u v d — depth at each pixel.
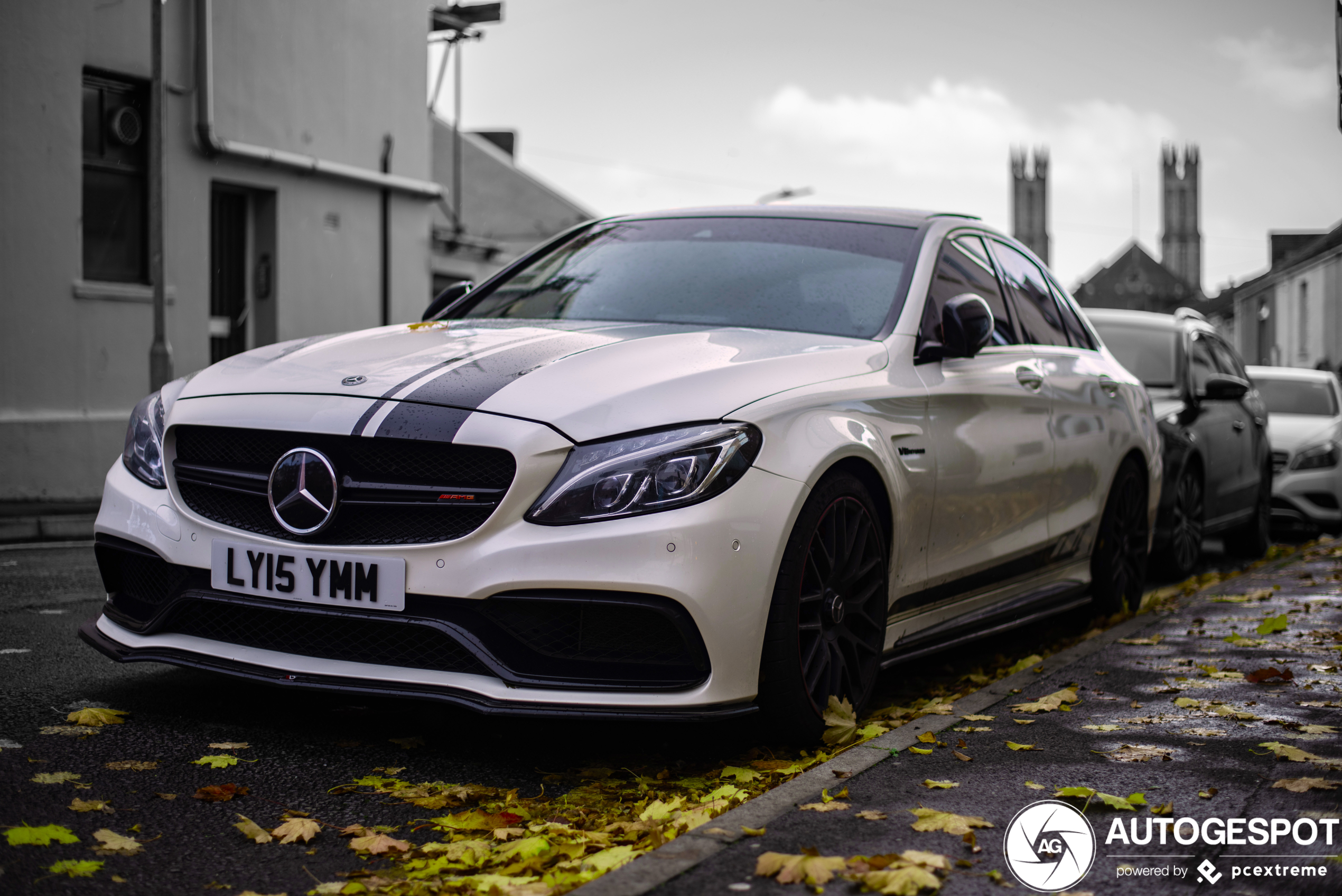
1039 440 4.65
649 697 2.99
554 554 2.96
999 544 4.40
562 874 2.43
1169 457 7.10
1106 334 8.05
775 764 3.22
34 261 10.80
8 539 8.59
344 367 3.46
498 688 3.00
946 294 4.37
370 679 3.08
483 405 3.11
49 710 3.55
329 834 2.69
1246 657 4.56
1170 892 2.35
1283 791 2.93
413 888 2.37
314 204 14.05
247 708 3.65
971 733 3.44
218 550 3.26
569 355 3.39
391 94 15.17
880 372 3.75
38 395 10.88
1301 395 11.62
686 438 3.05
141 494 3.48
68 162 11.04
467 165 34.31
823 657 3.36
